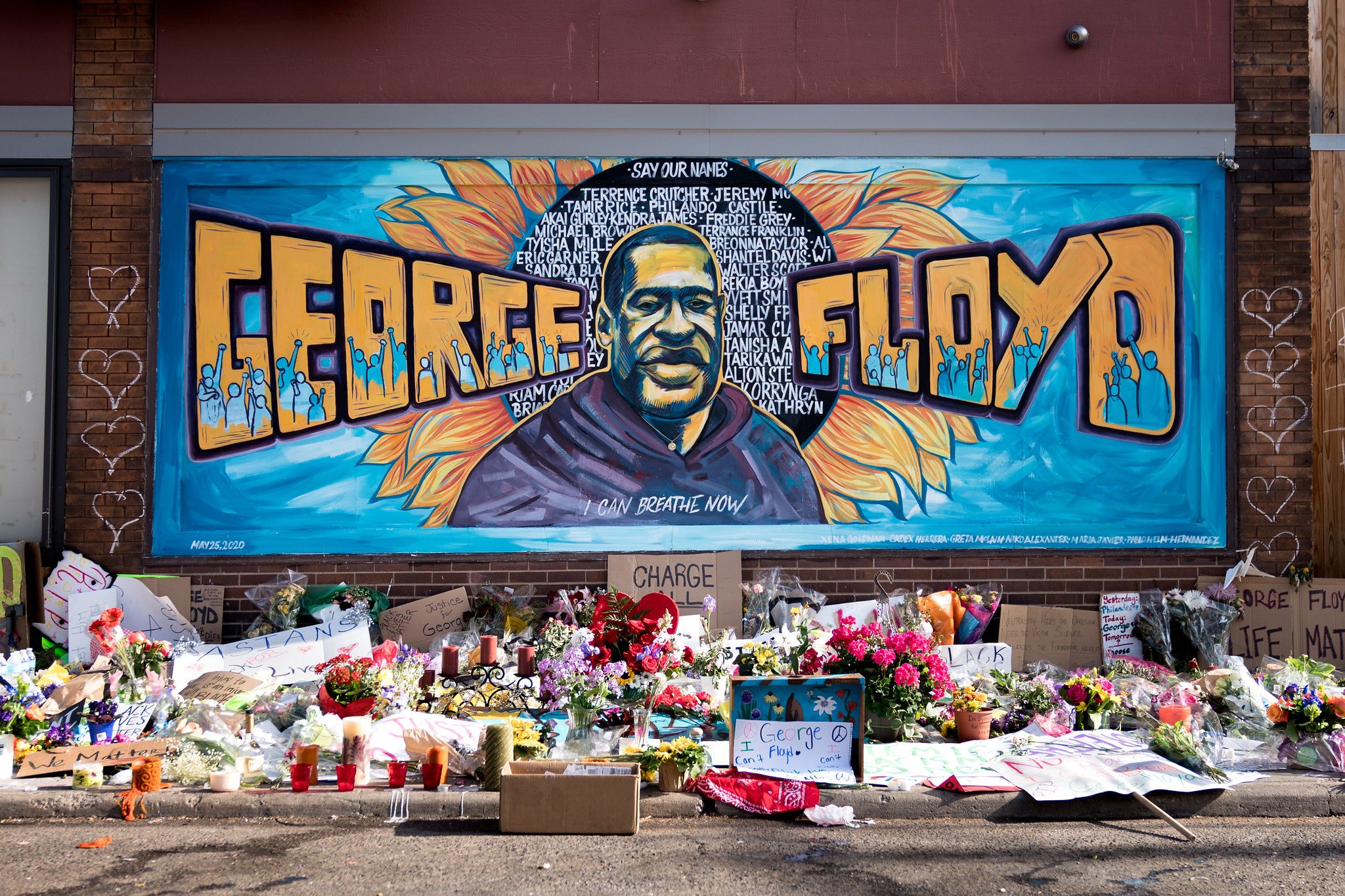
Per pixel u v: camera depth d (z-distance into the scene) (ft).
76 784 18.35
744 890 14.26
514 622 26.30
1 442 28.07
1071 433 28.12
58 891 14.12
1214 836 16.80
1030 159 28.27
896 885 14.51
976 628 26.78
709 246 28.17
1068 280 28.14
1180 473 28.09
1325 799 18.04
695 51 28.30
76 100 28.09
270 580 27.48
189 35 28.09
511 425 27.91
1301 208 28.37
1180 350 28.17
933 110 28.22
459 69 28.17
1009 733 21.38
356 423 27.81
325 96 28.04
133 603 26.45
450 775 18.75
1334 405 28.78
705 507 27.89
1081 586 27.81
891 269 28.17
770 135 28.22
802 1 28.32
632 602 23.35
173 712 20.95
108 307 27.76
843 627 22.08
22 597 26.84
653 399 27.99
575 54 28.25
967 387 28.09
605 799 16.71
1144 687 22.31
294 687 23.16
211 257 27.86
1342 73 29.09
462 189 28.09
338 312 27.91
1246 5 28.50
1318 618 26.99
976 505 27.99
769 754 18.58
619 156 28.17
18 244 28.25
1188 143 28.27
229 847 16.01
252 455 27.71
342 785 18.08
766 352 28.09
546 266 28.12
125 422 27.68
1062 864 15.39
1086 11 28.37
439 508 27.78
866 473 27.96
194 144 27.94
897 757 19.72
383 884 14.40
